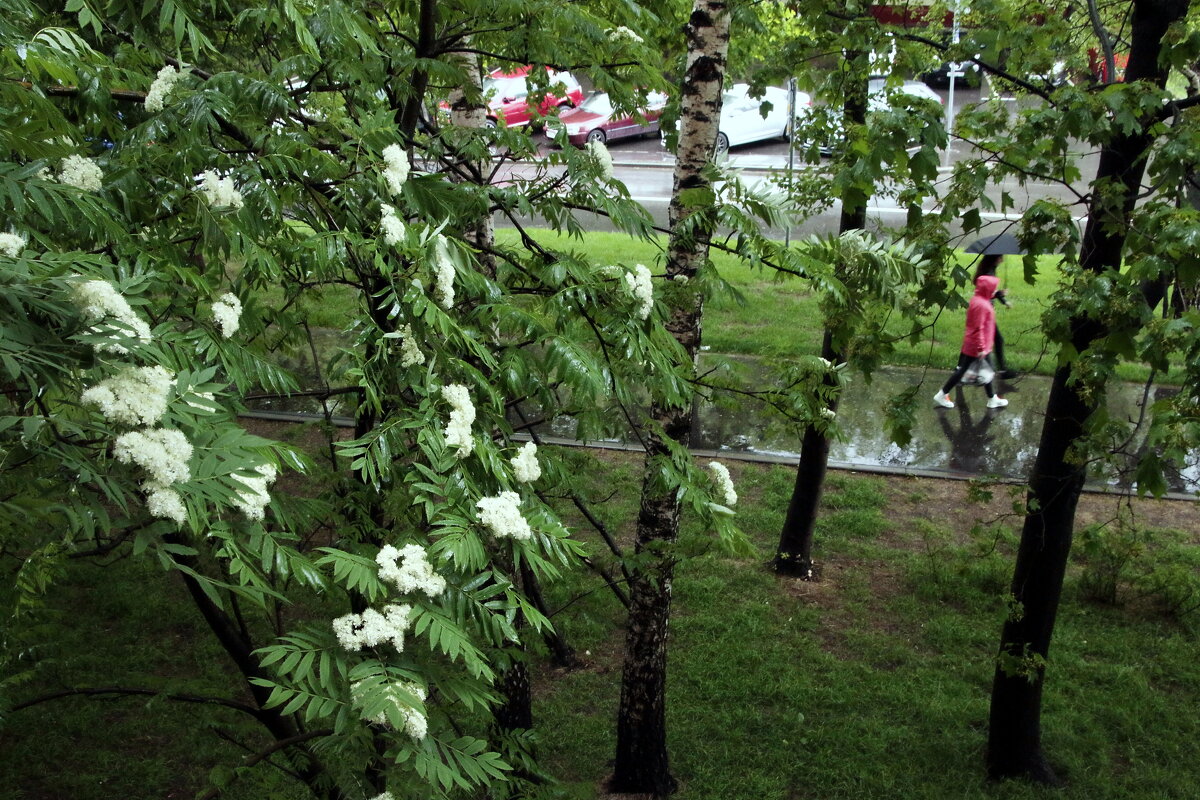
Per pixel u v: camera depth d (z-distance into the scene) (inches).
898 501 365.4
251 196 112.7
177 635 273.9
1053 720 251.0
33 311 73.4
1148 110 169.0
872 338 197.3
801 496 309.9
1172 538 335.3
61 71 101.2
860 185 181.8
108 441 79.9
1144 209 166.1
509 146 160.2
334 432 152.1
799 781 230.1
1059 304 161.8
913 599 304.5
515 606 92.1
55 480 83.4
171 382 83.0
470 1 161.3
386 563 87.2
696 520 275.1
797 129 264.4
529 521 98.3
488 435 107.7
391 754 103.5
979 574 310.3
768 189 176.7
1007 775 230.4
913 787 227.5
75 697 242.5
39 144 92.2
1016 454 400.5
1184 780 231.6
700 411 442.0
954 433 419.8
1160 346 152.6
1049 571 218.4
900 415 199.5
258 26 131.2
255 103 122.2
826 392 200.2
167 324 100.0
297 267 135.7
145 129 115.6
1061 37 206.4
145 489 76.1
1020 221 175.9
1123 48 246.4
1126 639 285.6
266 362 113.5
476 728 204.5
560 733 243.8
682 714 251.1
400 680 85.3
